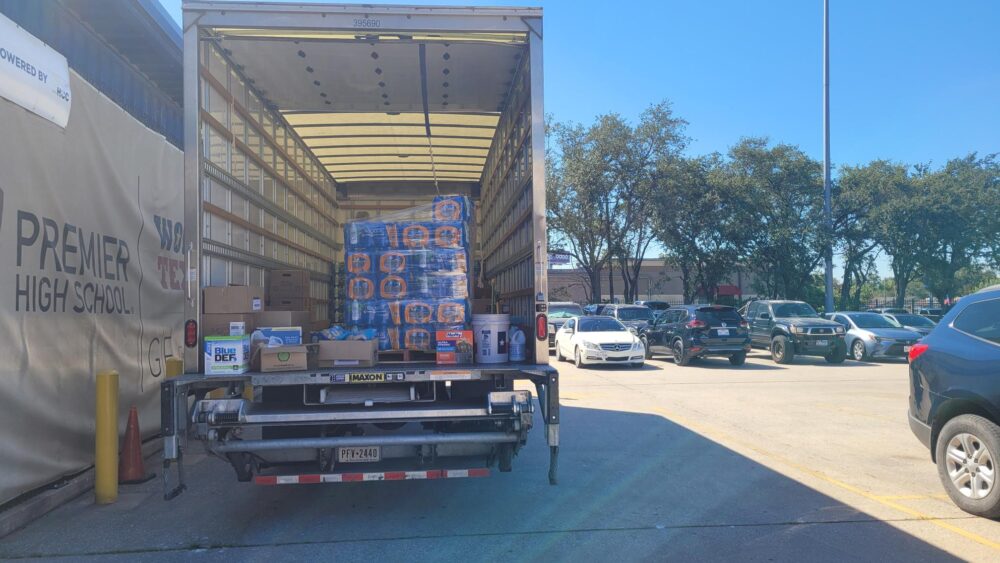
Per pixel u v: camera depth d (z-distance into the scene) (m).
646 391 12.62
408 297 5.82
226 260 6.16
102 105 6.77
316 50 6.29
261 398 5.59
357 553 4.68
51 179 5.82
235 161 6.48
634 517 5.43
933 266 33.78
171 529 5.19
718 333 17.17
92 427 6.50
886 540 4.87
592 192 32.12
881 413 10.12
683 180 32.03
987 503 5.22
